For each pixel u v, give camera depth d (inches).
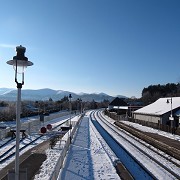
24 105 4220.0
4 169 792.3
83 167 820.0
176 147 1216.8
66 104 5698.8
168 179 740.7
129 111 3841.0
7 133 1486.2
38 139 1429.6
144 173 824.9
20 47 330.0
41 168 797.2
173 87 6870.1
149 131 1961.1
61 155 802.8
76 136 1578.5
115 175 746.8
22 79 331.3
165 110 2234.3
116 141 1544.0
